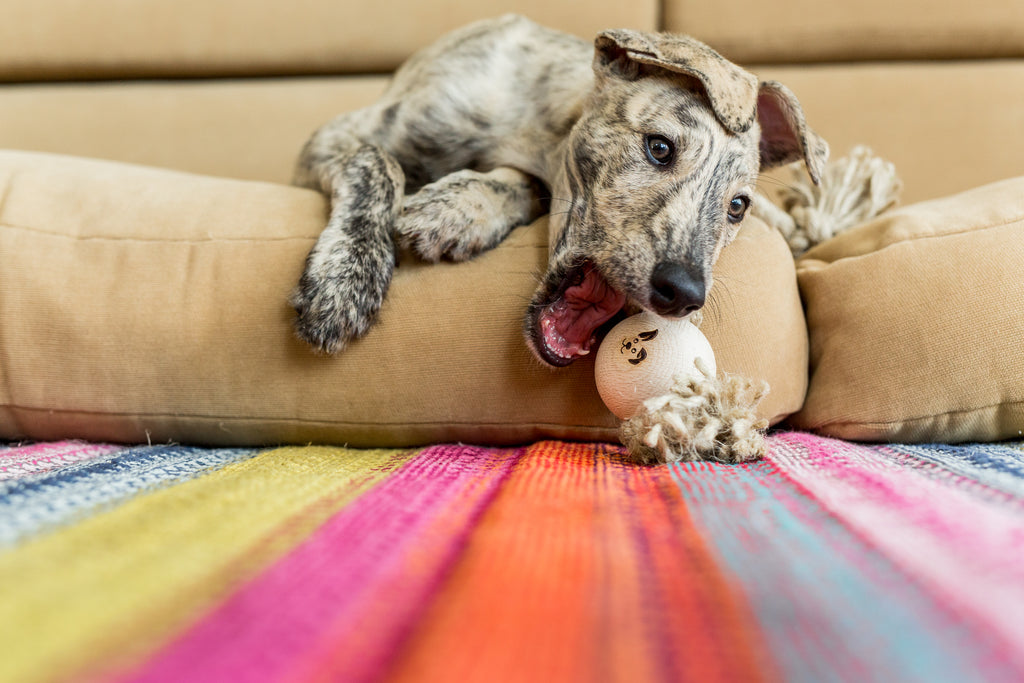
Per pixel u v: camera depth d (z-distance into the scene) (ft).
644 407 4.40
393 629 1.91
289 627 1.90
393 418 5.10
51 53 10.15
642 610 2.08
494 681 1.67
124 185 5.60
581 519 3.03
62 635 1.81
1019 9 9.02
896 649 1.86
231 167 10.17
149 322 5.05
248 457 4.72
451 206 5.31
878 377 5.23
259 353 5.06
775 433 5.63
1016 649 1.85
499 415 5.12
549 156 6.11
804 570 2.39
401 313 5.10
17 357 5.05
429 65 6.81
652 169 5.12
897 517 3.01
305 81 10.28
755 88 5.22
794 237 6.50
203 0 10.02
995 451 4.75
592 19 9.57
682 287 4.43
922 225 5.48
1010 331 4.97
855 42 9.31
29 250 5.14
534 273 5.22
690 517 3.03
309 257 5.08
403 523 2.88
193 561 2.35
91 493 3.31
